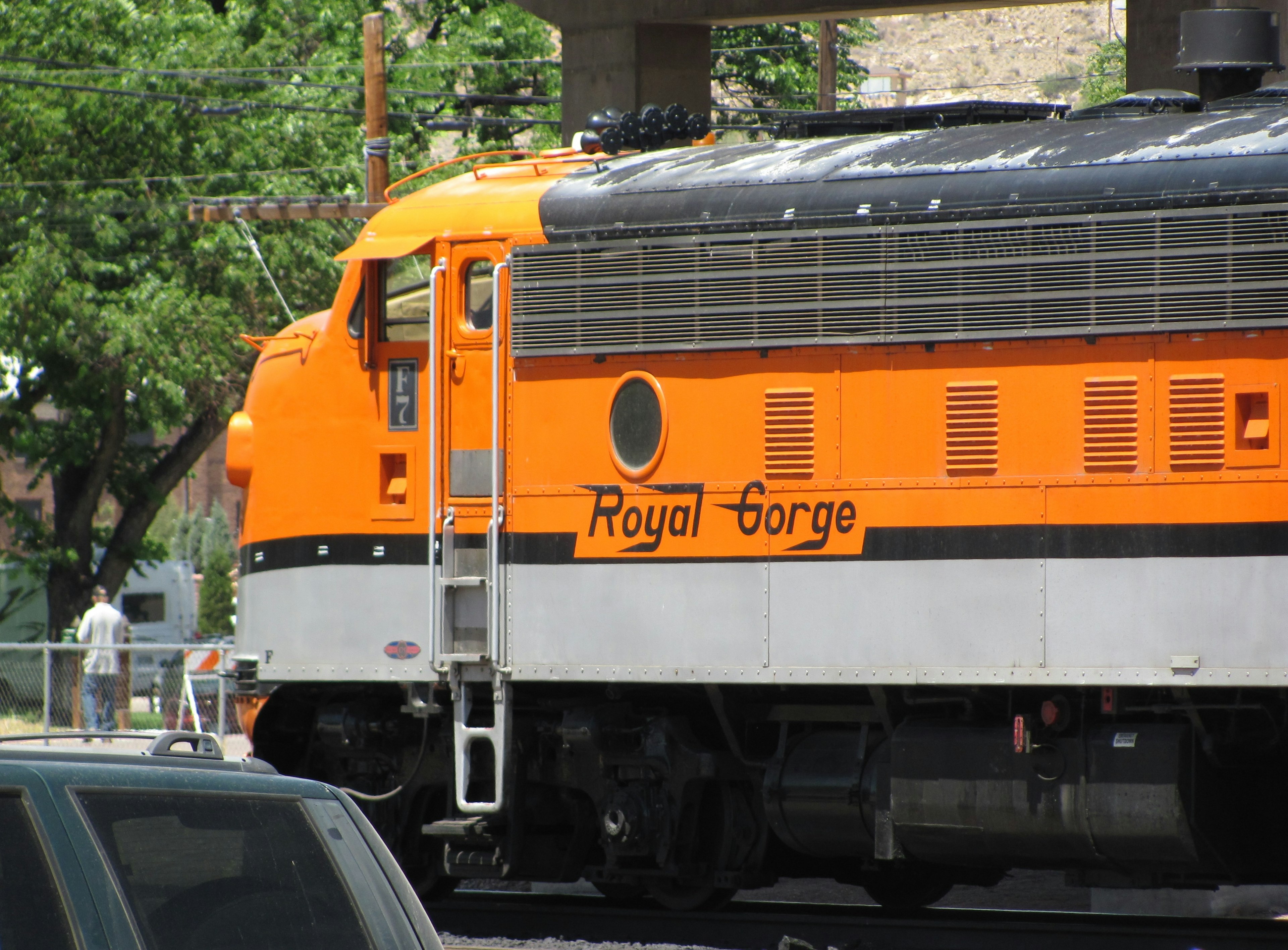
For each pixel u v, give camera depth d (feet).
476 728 117.70
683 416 111.24
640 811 116.78
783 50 498.28
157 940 50.75
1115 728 101.76
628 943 113.70
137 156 366.22
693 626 110.01
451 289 119.44
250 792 55.01
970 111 118.52
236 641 130.41
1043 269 101.86
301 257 355.77
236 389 385.50
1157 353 99.19
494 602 115.65
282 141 372.17
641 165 118.42
